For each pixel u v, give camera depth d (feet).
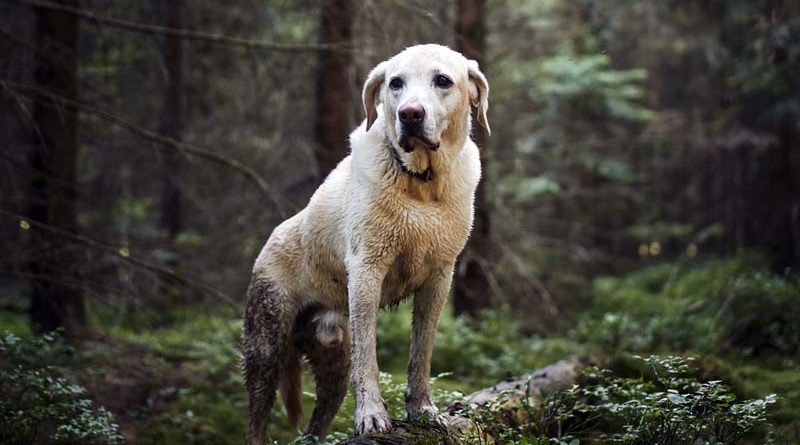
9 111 30.22
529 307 45.16
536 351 33.58
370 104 16.48
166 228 49.21
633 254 67.41
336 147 38.19
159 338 32.68
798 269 49.26
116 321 35.76
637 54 68.74
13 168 28.78
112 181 43.80
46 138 31.99
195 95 46.39
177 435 25.61
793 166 56.13
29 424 19.16
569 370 21.57
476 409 16.89
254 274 18.54
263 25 44.11
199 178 44.50
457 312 41.70
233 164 30.09
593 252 53.31
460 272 41.24
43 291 29.55
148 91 41.32
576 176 60.80
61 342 28.76
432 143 15.20
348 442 14.89
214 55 44.55
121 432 25.12
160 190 51.08
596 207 62.95
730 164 64.28
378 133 16.16
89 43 38.96
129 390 28.25
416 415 16.05
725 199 65.57
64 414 19.90
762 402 16.17
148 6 41.11
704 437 16.65
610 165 57.16
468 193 16.26
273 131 42.60
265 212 39.52
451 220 16.11
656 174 67.62
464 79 15.94
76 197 33.60
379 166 15.87
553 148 46.21
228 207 41.96
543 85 53.06
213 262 40.52
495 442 16.48
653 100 70.59
